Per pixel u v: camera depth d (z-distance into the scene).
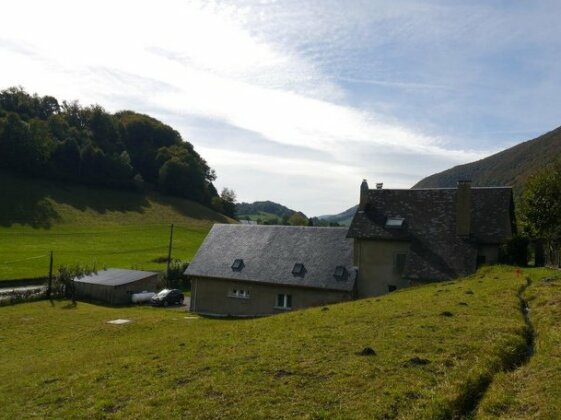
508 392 11.36
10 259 75.94
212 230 51.62
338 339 16.66
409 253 38.19
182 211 144.75
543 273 28.62
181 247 101.56
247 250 47.00
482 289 24.83
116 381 14.67
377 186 45.38
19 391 15.37
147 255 89.06
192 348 17.95
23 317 42.47
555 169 43.31
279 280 42.16
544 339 14.80
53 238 98.38
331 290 40.06
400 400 11.26
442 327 17.00
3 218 105.12
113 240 102.75
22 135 130.88
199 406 11.87
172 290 54.31
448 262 36.69
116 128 178.50
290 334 18.41
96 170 145.25
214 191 187.50
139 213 132.88
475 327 16.64
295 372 13.54
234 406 11.66
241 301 44.09
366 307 23.75
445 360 13.58
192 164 167.12
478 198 40.94
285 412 11.11
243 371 13.94
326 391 12.06
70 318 41.88
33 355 26.55
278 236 47.44
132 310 48.16
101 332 33.19
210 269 46.03
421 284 35.09
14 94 172.38
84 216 119.88
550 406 10.19
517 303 20.55
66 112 179.62
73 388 14.60
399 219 40.94
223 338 19.36
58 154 141.38
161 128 186.25
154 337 26.52
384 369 13.20
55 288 55.41
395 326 17.84
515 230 42.09
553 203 40.91
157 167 167.12
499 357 13.60
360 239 40.72
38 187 126.50
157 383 13.94
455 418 10.60
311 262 42.94
